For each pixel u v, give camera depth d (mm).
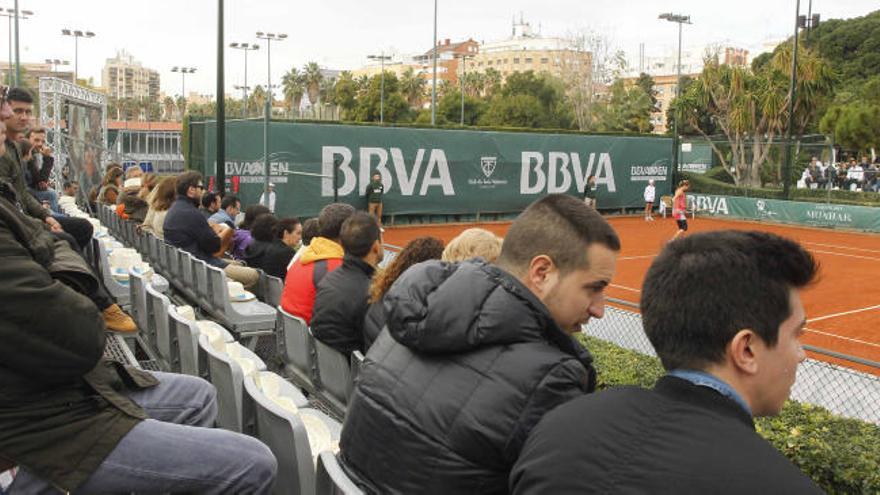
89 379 1984
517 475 1469
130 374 2344
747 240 1459
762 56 69688
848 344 10039
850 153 42094
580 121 55188
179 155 31562
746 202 28641
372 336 3393
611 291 14328
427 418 1855
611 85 56688
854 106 40531
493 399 1789
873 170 31203
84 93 18547
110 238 7488
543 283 2059
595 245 2039
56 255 2293
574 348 1999
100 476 1921
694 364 1433
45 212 4605
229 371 2715
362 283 3830
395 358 2016
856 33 65125
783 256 1424
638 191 29031
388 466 1934
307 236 5855
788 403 4258
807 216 26922
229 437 2111
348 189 21953
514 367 1810
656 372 4883
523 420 1765
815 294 14078
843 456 3541
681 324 1425
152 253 7883
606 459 1347
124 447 1959
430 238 3459
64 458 1895
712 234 1511
